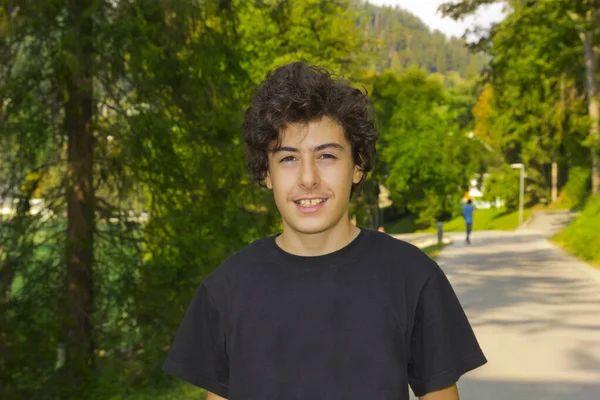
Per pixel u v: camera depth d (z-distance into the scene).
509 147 65.62
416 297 1.59
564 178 69.69
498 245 28.45
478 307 11.37
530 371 7.04
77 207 7.53
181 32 7.51
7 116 7.17
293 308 1.58
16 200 7.55
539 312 10.77
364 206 13.90
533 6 27.53
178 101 7.68
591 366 7.23
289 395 1.55
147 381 7.24
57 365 7.15
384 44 27.39
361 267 1.60
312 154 1.56
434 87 45.66
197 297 1.70
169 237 7.63
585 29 26.05
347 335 1.55
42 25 6.93
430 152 45.88
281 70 1.63
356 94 1.62
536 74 31.91
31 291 7.33
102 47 7.02
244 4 8.51
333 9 22.61
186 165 7.89
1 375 6.93
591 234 20.88
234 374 1.60
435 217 57.22
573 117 37.91
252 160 1.70
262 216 7.99
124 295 7.52
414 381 1.64
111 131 7.46
